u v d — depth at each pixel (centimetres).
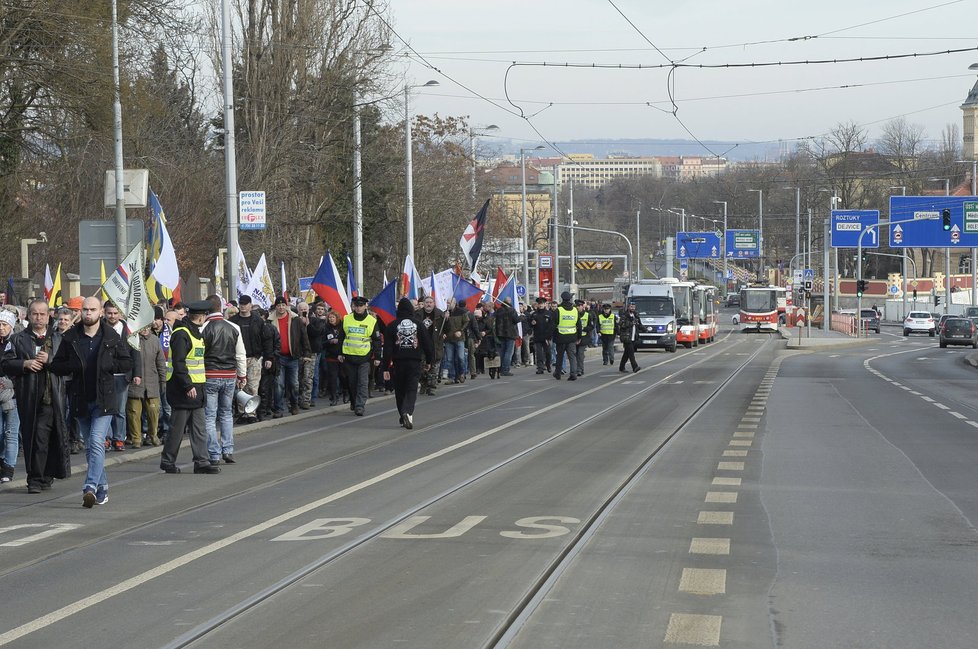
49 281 2578
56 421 1354
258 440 1895
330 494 1299
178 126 4781
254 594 826
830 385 3269
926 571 899
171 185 4356
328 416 2317
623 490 1313
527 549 978
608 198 15512
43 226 3984
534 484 1362
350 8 4772
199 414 1513
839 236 7925
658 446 1755
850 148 11412
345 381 2662
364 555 959
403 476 1438
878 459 1596
